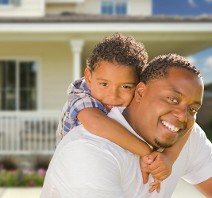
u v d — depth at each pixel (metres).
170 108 1.85
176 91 1.83
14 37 12.12
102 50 2.06
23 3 15.37
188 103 1.85
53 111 12.40
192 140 2.26
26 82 13.84
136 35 12.23
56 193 1.92
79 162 1.82
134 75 2.05
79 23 11.65
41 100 13.82
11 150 11.88
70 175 1.83
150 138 1.92
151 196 2.01
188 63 1.90
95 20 11.62
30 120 12.14
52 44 13.75
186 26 11.77
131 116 1.99
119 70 2.03
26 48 13.79
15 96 13.84
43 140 12.08
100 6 21.70
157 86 1.88
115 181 1.83
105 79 2.04
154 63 1.91
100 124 1.93
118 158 1.86
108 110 2.13
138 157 1.94
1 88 13.84
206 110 18.62
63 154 1.89
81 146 1.85
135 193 1.95
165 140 1.89
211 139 13.45
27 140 12.00
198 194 7.89
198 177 2.39
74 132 1.98
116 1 21.91
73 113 2.09
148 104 1.90
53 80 13.86
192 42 13.35
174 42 13.38
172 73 1.86
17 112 12.52
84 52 15.27
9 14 15.35
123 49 2.04
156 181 1.95
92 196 1.80
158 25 11.76
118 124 1.93
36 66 13.85
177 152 2.10
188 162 2.29
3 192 8.12
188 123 1.90
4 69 13.83
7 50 13.79
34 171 10.13
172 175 2.19
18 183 8.71
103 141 1.88
